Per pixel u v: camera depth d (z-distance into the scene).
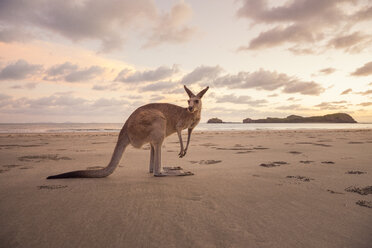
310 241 2.33
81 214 2.96
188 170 5.86
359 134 24.44
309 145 12.43
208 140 16.58
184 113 5.61
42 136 19.86
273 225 2.69
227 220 2.82
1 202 3.39
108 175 5.12
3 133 24.41
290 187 4.27
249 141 15.50
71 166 6.42
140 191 3.97
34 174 5.39
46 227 2.60
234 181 4.70
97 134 23.44
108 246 2.22
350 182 4.63
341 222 2.79
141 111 5.32
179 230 2.55
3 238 2.37
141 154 9.24
